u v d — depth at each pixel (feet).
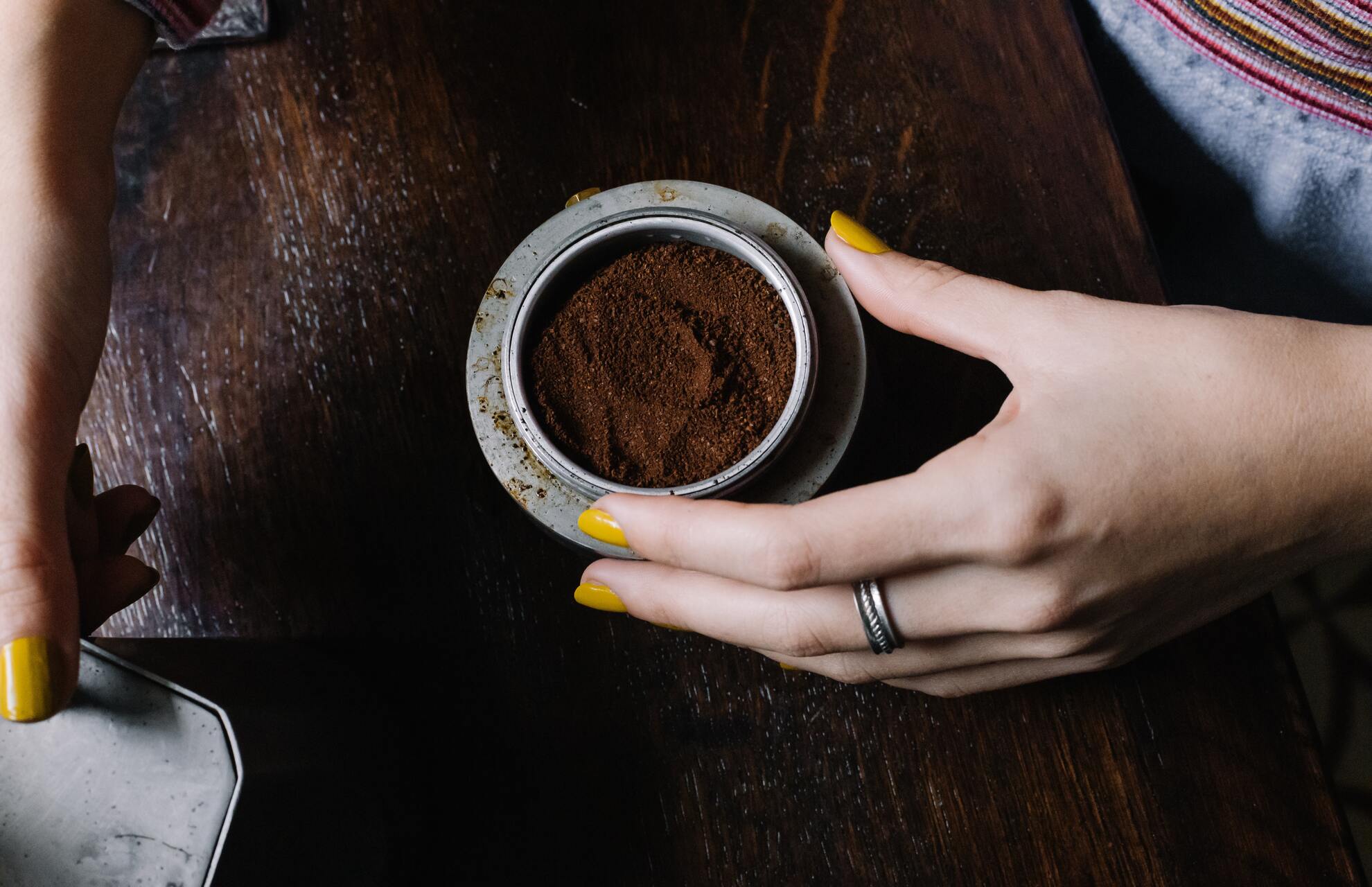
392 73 1.33
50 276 1.09
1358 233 1.39
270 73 1.34
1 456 1.05
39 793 1.01
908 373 1.25
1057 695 1.20
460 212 1.30
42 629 1.02
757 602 1.09
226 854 1.00
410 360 1.28
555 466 1.11
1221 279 1.50
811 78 1.32
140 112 1.34
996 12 1.32
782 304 1.15
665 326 1.15
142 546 1.25
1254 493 1.05
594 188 1.28
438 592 1.24
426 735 1.21
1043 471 1.03
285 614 1.24
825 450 1.14
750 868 1.18
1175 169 1.45
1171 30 1.35
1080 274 1.27
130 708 1.03
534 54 1.33
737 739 1.20
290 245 1.30
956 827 1.18
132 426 1.28
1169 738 1.19
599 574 1.14
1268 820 1.17
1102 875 1.17
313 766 1.08
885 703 1.20
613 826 1.19
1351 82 1.28
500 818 1.19
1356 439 1.04
